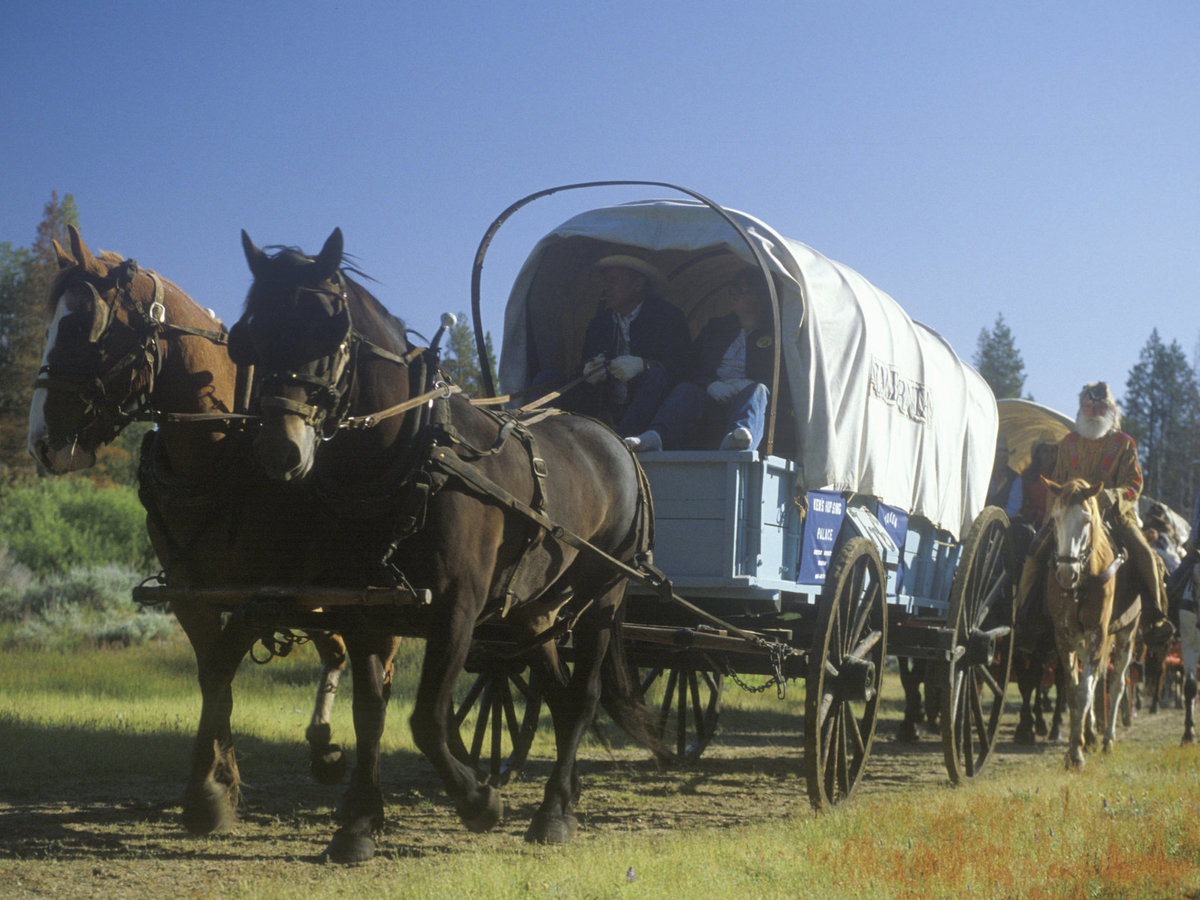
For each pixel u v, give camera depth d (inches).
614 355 306.0
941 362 349.4
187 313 196.4
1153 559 396.5
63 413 180.7
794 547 260.2
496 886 160.7
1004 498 458.0
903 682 428.5
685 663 276.1
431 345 193.9
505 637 259.0
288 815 232.4
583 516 217.8
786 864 177.9
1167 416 3159.5
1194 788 265.1
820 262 281.6
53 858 187.8
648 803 263.4
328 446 177.9
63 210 2199.8
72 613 778.2
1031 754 407.8
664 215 281.6
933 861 174.2
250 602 175.8
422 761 327.3
